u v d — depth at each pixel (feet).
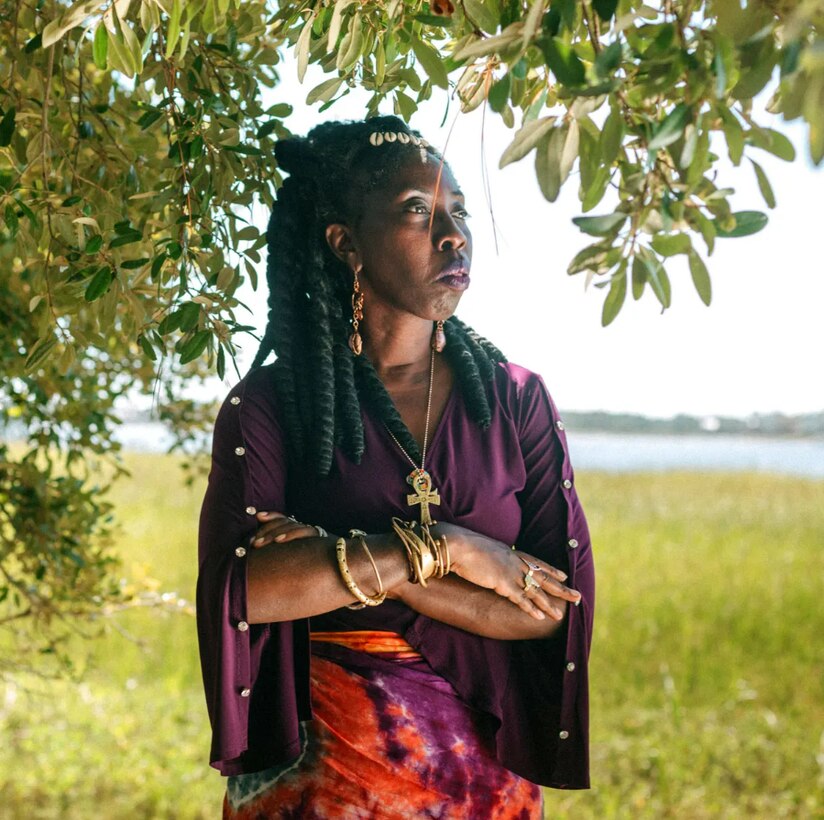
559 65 4.74
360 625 6.75
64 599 12.21
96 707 22.89
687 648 28.48
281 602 6.39
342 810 6.56
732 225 5.06
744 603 33.45
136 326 7.70
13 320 11.06
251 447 6.77
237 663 6.40
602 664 27.96
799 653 28.81
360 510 6.79
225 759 6.43
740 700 24.97
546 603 6.84
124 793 18.57
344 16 6.75
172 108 7.81
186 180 7.79
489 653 6.91
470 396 7.07
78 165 8.77
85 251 7.14
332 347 7.09
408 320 7.10
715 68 4.54
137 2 6.98
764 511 57.52
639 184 4.97
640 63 4.83
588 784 7.04
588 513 56.03
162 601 12.78
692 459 131.54
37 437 11.82
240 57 9.01
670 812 17.90
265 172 7.99
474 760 6.79
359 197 7.00
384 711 6.64
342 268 7.28
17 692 22.61
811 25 4.32
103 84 8.93
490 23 5.83
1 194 7.45
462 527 6.81
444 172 6.97
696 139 4.74
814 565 39.83
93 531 12.65
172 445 12.56
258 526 6.66
